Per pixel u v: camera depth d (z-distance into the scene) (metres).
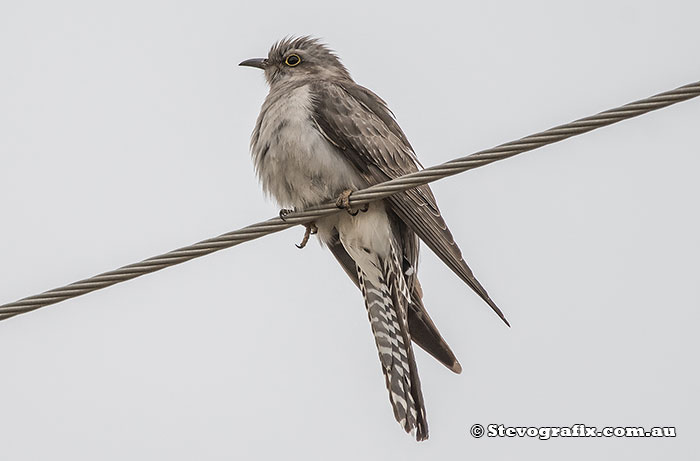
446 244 11.27
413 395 11.56
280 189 11.70
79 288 9.43
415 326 11.91
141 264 9.63
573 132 8.97
